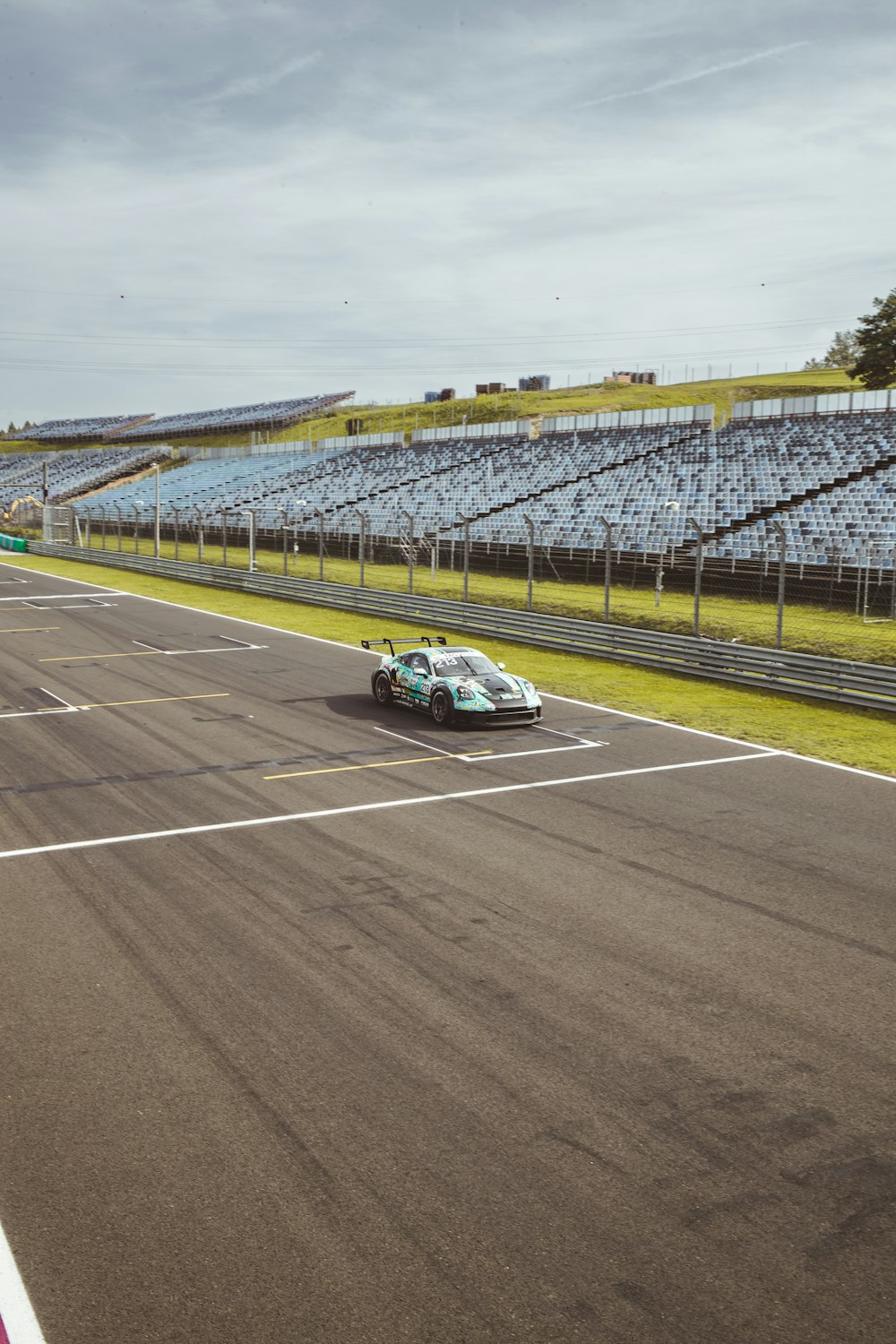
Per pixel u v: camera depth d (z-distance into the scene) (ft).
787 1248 17.40
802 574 109.50
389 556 168.35
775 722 64.59
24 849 38.58
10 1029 25.02
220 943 29.86
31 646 94.99
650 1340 15.44
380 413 371.15
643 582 129.18
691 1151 20.12
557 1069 23.13
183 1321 15.83
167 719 63.46
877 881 35.27
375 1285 16.55
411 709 66.74
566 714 66.03
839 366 443.73
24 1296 16.34
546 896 33.60
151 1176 19.35
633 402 336.90
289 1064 23.30
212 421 418.31
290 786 47.67
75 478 343.26
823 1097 22.13
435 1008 25.96
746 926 31.27
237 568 153.38
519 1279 16.65
